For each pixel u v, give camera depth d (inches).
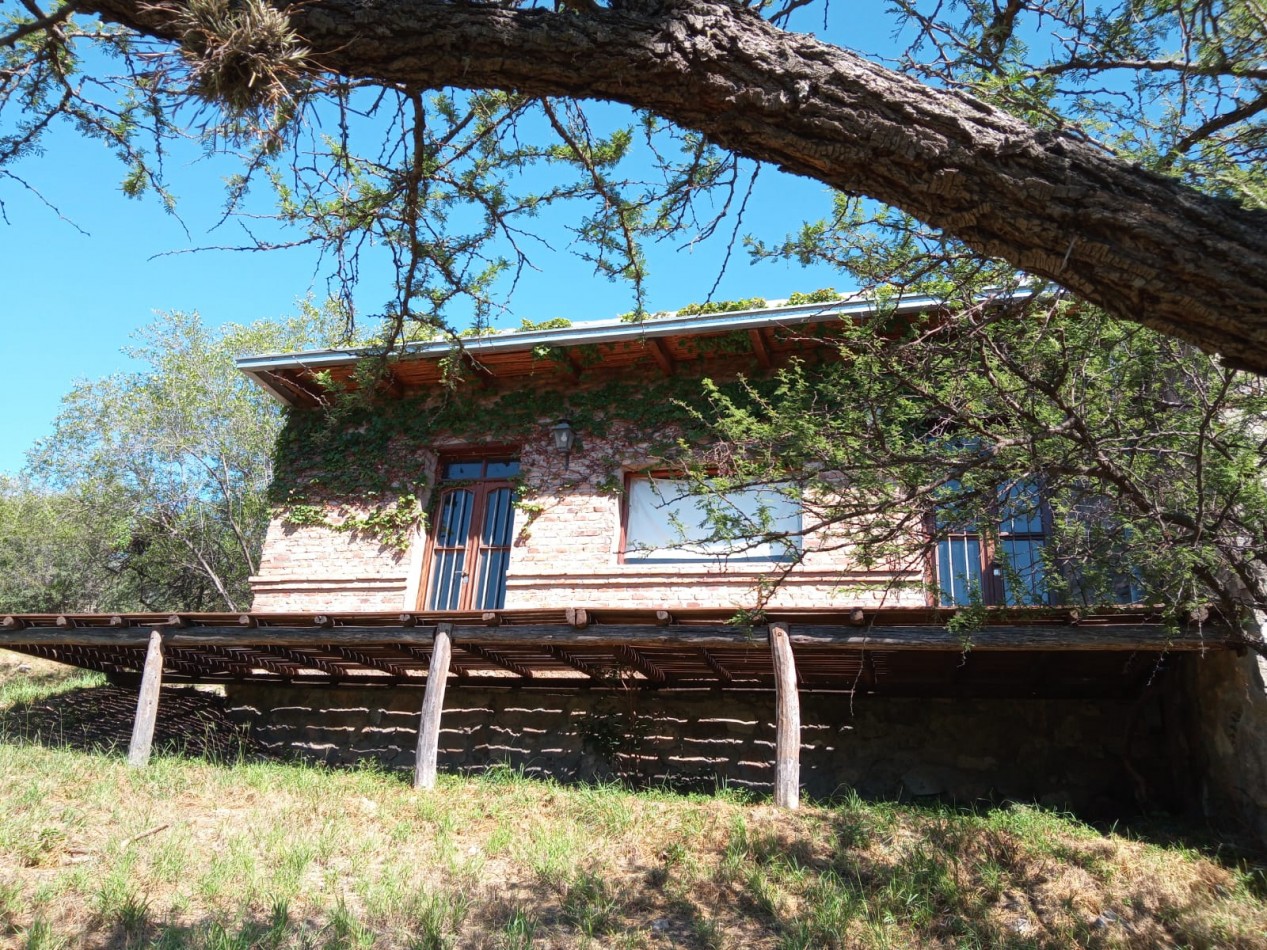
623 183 148.3
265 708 478.3
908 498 174.7
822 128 86.0
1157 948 215.2
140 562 943.0
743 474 206.1
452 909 211.0
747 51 87.1
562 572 429.4
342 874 234.4
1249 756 278.4
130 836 248.2
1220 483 197.8
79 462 942.4
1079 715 370.6
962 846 262.1
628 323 416.8
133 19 89.3
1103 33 155.4
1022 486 211.5
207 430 914.7
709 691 412.5
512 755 422.0
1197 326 79.8
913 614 304.7
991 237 85.4
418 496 468.4
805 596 386.0
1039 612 273.6
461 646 368.5
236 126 93.4
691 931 211.5
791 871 243.4
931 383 202.5
